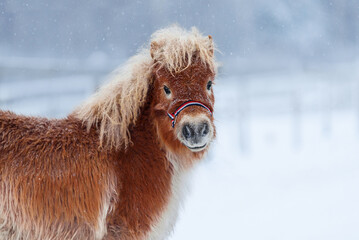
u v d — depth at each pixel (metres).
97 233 4.41
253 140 17.41
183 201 5.07
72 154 4.46
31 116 4.81
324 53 38.28
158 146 4.76
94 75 17.08
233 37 31.91
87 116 4.75
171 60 4.47
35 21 32.59
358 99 24.22
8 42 32.47
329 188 10.57
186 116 4.33
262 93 24.70
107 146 4.60
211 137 4.46
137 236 4.57
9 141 4.41
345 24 39.28
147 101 4.83
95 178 4.43
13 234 4.30
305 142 17.17
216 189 10.72
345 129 20.22
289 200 9.70
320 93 25.20
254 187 10.88
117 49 30.77
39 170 4.33
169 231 4.98
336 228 7.78
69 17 32.28
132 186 4.57
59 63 19.06
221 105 18.44
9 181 4.26
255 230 7.86
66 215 4.35
